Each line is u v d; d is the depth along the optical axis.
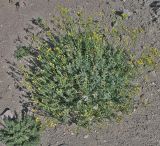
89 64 6.90
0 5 8.65
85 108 6.56
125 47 7.43
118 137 6.48
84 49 7.25
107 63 7.00
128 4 8.39
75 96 6.75
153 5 8.26
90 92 6.75
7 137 6.46
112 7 8.36
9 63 7.61
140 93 6.98
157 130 6.52
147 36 7.74
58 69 6.93
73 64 6.89
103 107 6.60
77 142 6.47
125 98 6.74
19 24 8.26
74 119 6.71
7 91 7.22
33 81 6.77
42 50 7.35
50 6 8.54
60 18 8.25
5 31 8.16
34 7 8.56
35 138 6.49
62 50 7.17
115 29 7.55
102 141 6.45
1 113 6.92
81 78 6.80
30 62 7.54
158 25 7.90
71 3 8.55
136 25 7.96
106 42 7.45
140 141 6.41
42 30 8.05
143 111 6.76
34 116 6.81
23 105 6.99
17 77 7.38
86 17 8.22
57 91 6.59
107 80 6.82
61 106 6.66
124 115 6.72
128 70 6.92
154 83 7.09
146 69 7.24
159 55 7.38
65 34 7.80
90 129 6.59
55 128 6.67
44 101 6.73
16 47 7.84
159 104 6.84
